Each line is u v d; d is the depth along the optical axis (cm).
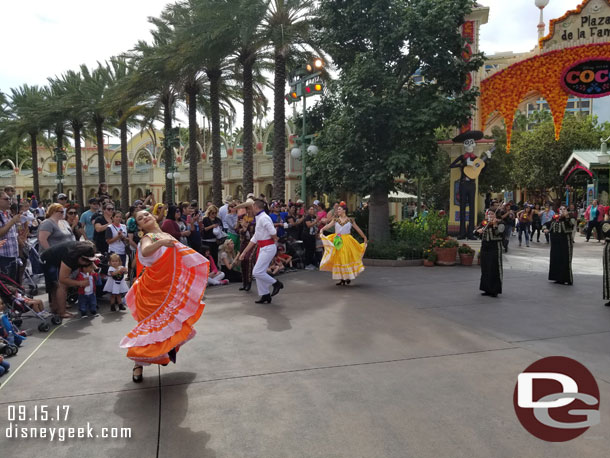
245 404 371
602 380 420
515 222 2302
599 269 1127
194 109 2372
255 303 747
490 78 1480
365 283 936
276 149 1842
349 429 330
